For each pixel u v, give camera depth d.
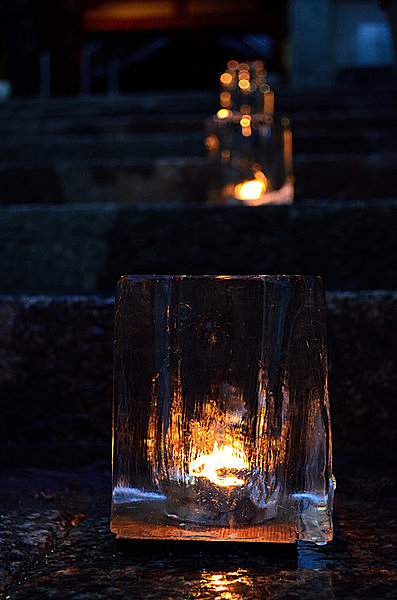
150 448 1.49
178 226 2.17
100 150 3.33
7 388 1.82
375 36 8.21
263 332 1.49
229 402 1.48
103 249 2.19
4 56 9.49
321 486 1.47
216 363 1.49
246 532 1.47
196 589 1.41
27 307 1.82
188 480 1.48
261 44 13.58
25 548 1.48
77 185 2.68
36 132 4.02
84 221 2.19
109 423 1.81
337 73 8.08
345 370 1.79
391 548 1.49
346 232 2.13
